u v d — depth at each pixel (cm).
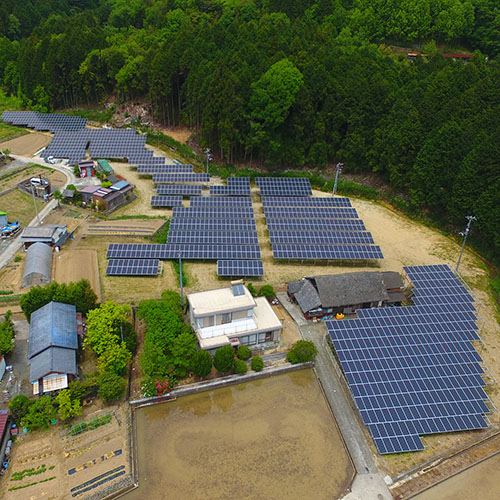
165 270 7588
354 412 5225
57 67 14600
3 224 8431
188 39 13212
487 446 4881
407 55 15000
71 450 4647
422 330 6019
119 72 13900
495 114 9181
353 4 16088
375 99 10831
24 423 4734
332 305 6556
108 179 10500
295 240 8256
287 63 10688
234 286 6259
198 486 4366
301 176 11344
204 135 11269
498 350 6191
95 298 6425
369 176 11169
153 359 5334
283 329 6450
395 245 8844
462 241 8969
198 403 5312
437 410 4984
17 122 14288
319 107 11412
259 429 5000
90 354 5806
